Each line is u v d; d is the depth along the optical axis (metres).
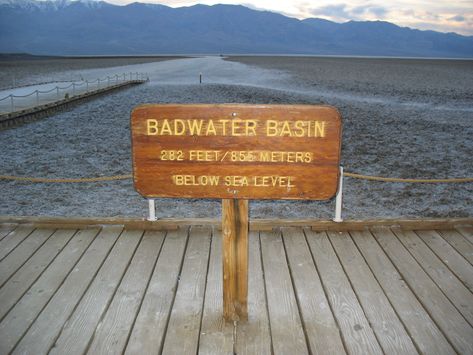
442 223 5.12
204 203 8.62
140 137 2.97
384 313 3.48
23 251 4.55
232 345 3.07
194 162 2.98
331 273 4.12
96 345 3.08
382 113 22.70
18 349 3.04
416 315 3.46
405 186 9.88
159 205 8.43
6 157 12.34
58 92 29.30
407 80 45.91
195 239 4.86
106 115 21.25
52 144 14.20
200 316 3.42
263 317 3.41
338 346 3.09
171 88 36.03
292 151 2.94
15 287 3.85
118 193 9.14
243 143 2.94
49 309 3.51
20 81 43.72
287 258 4.43
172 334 3.20
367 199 8.97
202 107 2.90
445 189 9.69
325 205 8.55
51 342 3.11
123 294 3.75
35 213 7.85
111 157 12.41
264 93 31.84
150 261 4.34
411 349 3.06
